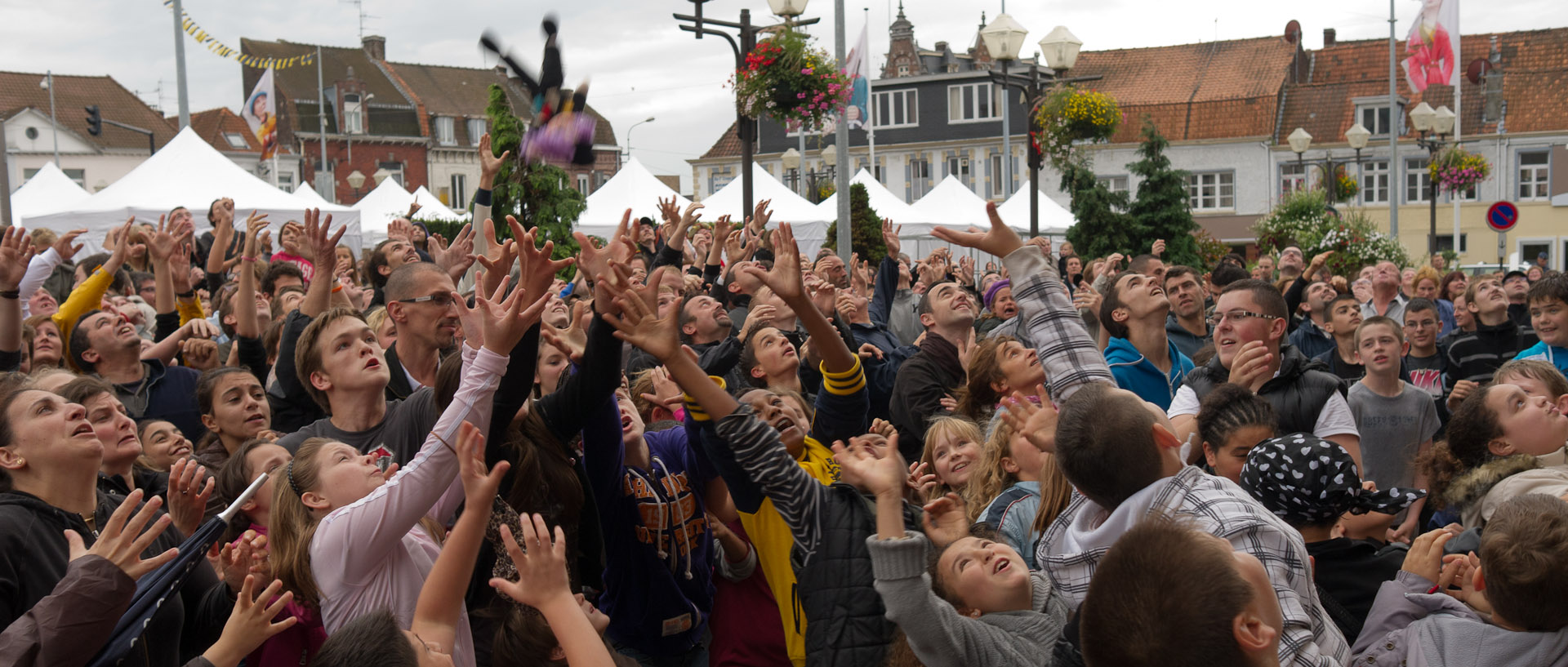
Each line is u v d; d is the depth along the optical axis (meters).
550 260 3.00
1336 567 3.05
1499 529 2.66
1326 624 2.55
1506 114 37.12
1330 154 36.94
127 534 2.43
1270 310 4.44
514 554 2.56
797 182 30.00
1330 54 41.56
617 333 3.06
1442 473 3.94
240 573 3.05
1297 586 2.48
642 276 6.86
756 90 11.43
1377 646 2.80
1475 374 7.69
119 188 14.79
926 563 2.81
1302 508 3.01
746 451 3.06
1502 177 37.09
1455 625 2.67
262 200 15.27
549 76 3.08
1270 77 39.94
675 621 3.76
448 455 2.83
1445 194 37.50
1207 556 1.89
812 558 3.17
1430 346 7.38
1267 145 38.84
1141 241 23.70
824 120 12.32
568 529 3.33
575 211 13.46
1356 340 5.62
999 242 3.44
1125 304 5.19
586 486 3.48
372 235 24.41
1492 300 7.65
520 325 2.93
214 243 7.72
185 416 5.53
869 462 2.81
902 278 9.96
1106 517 2.78
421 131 57.75
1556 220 36.62
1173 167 40.09
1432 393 6.49
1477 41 39.31
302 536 2.91
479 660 3.14
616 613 3.78
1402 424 5.48
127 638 2.42
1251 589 1.87
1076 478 2.68
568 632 2.50
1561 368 6.08
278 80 54.69
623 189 18.12
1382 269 8.74
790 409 3.87
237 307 5.70
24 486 2.99
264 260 10.02
